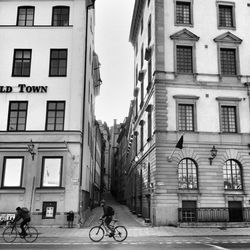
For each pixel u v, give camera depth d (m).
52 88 27.14
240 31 31.47
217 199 27.67
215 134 28.77
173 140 28.19
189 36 30.34
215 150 28.20
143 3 38.81
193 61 29.98
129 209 48.69
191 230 23.48
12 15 28.62
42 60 27.67
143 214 34.09
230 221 27.48
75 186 25.23
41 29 28.31
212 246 15.16
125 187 63.28
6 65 27.53
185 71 30.06
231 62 30.83
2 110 26.69
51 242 16.88
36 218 24.67
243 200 28.03
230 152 28.67
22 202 24.92
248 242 16.95
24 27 28.30
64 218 24.69
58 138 25.98
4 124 26.44
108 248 14.38
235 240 17.98
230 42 30.83
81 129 26.56
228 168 28.72
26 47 27.94
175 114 28.75
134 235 20.33
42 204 24.92
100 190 74.38
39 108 26.73
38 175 25.38
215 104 29.42
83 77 27.66
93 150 47.69
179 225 25.53
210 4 31.59
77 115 26.55
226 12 32.00
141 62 40.25
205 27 31.00
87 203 35.09
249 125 29.47
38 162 25.61
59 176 25.53
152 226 26.48
